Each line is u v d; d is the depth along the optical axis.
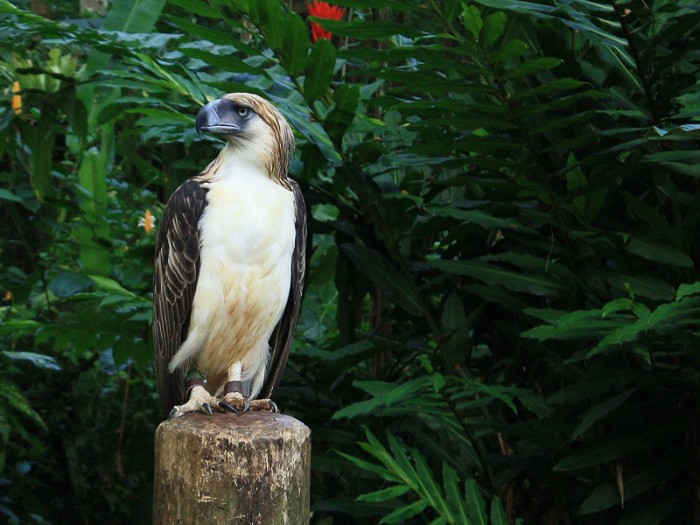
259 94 3.78
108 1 6.04
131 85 3.81
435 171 4.21
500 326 3.83
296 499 2.29
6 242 5.62
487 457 3.73
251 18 3.50
